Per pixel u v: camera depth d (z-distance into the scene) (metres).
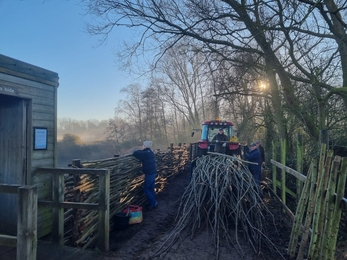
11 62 4.12
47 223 4.73
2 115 4.62
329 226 3.35
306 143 9.19
